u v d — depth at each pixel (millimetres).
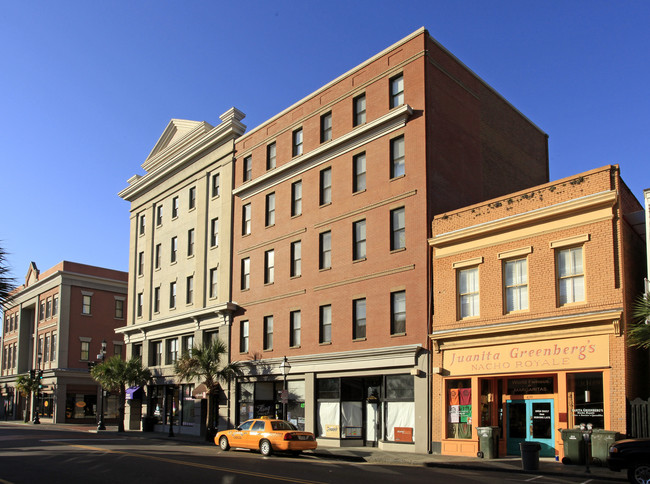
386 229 29703
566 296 22938
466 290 26266
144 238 50781
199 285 42375
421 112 29062
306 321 33250
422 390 26750
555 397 23031
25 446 27922
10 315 78812
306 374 32625
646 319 19984
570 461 20516
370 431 29578
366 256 30438
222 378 37594
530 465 19234
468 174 31250
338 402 30844
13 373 73938
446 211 29172
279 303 35281
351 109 32719
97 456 22703
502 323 24328
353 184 31938
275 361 34469
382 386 28953
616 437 19562
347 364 30219
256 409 36188
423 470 20156
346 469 19734
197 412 40781
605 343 21250
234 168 41094
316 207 33812
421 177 28469
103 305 67312
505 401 24703
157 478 16609
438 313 26891
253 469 18844
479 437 23625
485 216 25875
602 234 22094
